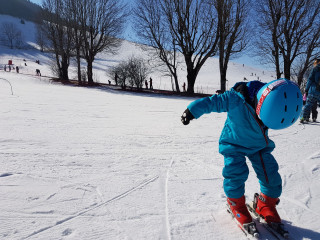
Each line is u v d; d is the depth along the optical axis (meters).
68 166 3.56
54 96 12.92
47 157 3.89
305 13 16.48
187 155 4.36
